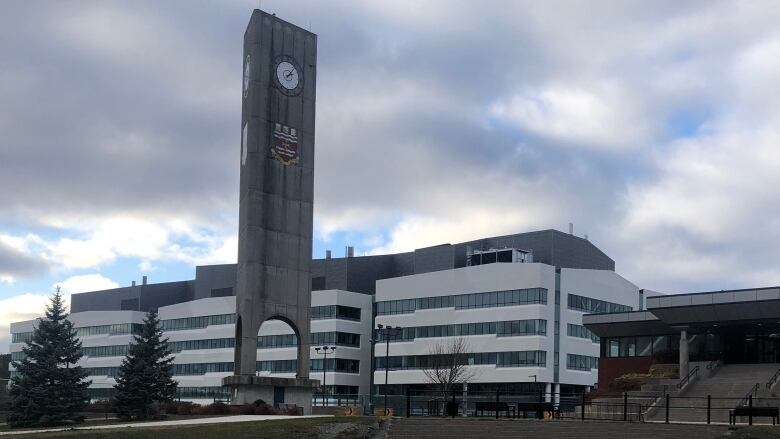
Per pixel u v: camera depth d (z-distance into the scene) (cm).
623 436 3675
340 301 13125
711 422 4516
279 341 13575
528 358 10850
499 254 12112
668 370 6319
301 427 4078
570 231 13512
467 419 4253
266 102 7325
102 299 17888
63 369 7612
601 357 7200
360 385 13112
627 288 12450
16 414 7381
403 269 14412
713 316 5925
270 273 7106
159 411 7019
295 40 7600
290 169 7362
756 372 5750
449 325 11800
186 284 17212
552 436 3744
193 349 14912
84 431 4119
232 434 3912
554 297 11188
